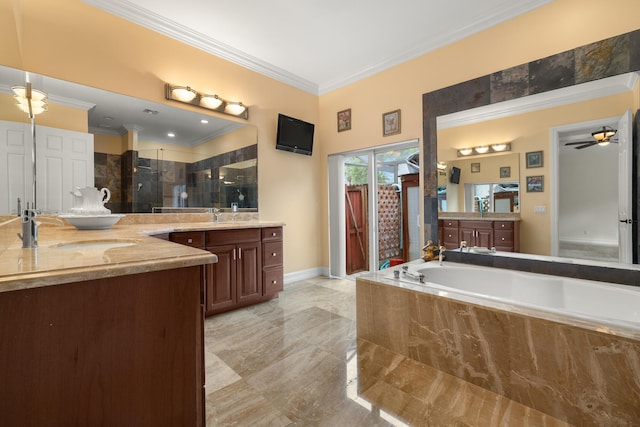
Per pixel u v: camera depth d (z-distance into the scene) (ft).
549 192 7.86
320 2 8.20
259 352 6.68
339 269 13.58
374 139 11.91
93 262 2.70
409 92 10.77
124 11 8.28
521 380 4.84
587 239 7.34
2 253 3.23
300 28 9.41
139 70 8.64
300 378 5.65
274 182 12.30
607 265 7.10
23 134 4.59
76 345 2.55
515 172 8.40
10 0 4.90
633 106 6.79
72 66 7.47
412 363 6.10
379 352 6.58
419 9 8.52
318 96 14.02
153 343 2.95
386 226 13.12
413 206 12.61
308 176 13.64
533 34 8.05
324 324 8.27
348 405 4.86
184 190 9.68
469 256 9.25
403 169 12.84
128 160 8.44
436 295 5.85
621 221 6.95
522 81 8.24
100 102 7.93
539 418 4.51
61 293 2.48
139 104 8.64
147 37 8.81
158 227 7.71
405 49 10.64
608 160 7.08
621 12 6.87
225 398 5.06
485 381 5.21
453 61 9.61
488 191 8.90
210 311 8.60
